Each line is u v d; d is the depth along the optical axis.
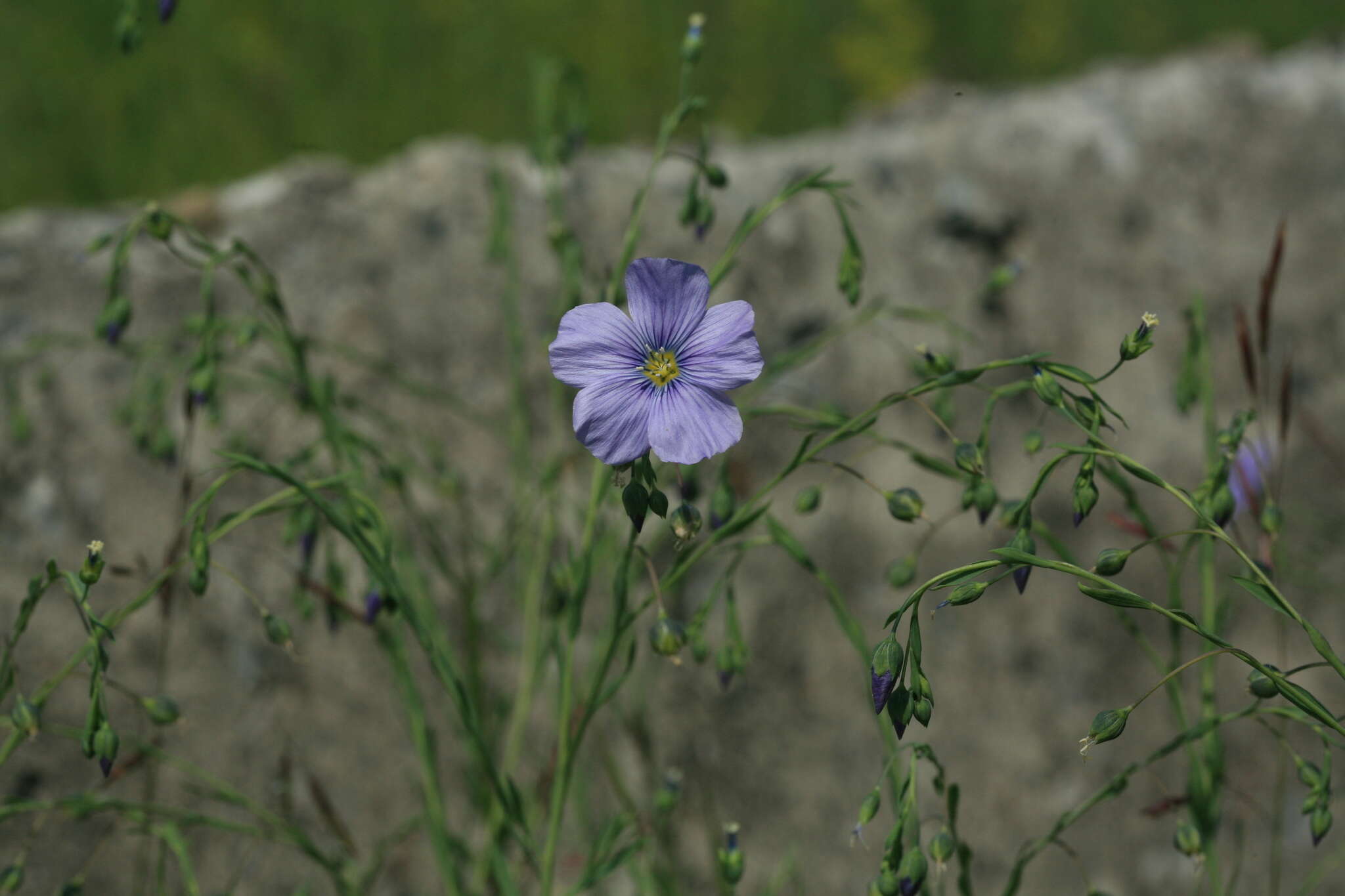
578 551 0.88
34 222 1.07
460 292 1.06
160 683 0.79
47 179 1.40
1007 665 1.06
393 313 1.05
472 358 1.05
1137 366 1.13
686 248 1.10
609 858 0.82
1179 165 1.20
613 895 0.94
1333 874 1.06
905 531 1.06
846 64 1.77
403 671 0.81
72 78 1.44
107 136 1.43
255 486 0.97
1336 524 1.11
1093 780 1.06
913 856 0.73
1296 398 1.15
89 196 1.41
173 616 0.94
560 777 0.77
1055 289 1.14
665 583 0.76
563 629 0.85
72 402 0.97
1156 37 2.00
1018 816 1.05
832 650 1.04
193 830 0.92
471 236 1.08
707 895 1.00
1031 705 1.06
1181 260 1.16
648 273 0.72
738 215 1.12
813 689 1.04
